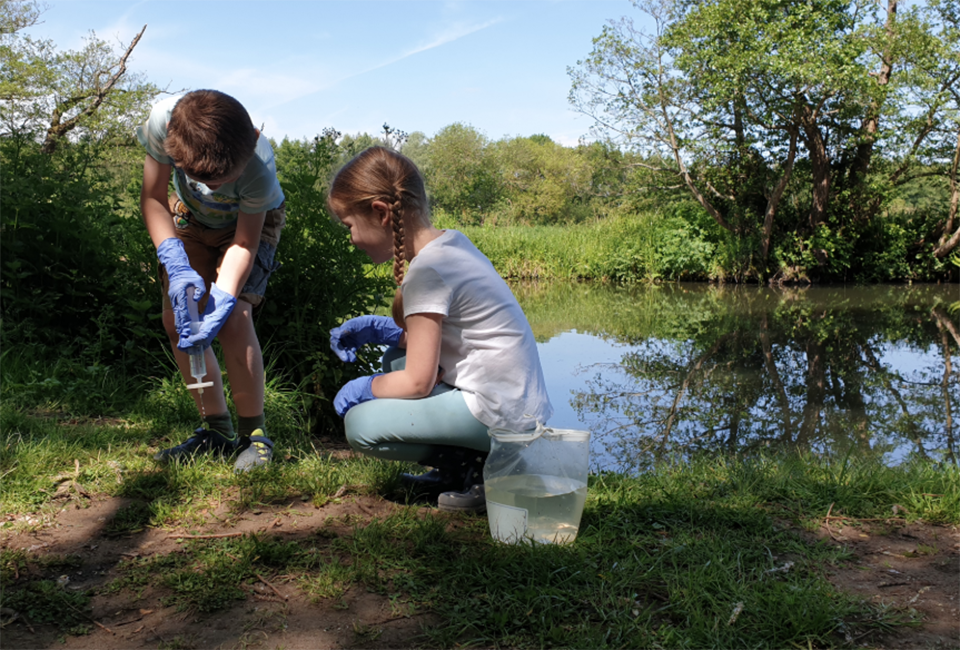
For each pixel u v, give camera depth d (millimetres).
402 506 2465
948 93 16438
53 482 2457
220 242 2752
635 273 18500
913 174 18484
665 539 2217
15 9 15953
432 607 1798
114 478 2539
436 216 21797
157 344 4328
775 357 7852
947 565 2131
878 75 17266
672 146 17516
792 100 15805
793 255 17422
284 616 1749
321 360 4262
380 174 2195
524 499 2146
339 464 2865
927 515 2514
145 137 2471
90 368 3875
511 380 2252
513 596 1820
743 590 1877
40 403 3529
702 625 1711
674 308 12672
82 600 1771
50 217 4574
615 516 2357
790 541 2244
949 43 16109
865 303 13422
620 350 8359
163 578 1883
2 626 1661
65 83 15977
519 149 43562
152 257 4379
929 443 4645
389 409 2324
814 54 15086
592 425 5117
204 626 1699
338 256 4320
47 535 2127
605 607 1803
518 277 18953
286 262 4293
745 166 17844
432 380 2225
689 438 4773
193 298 2377
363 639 1662
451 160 41750
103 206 4754
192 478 2535
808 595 1846
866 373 6996
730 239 17703
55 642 1618
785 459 3387
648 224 19172
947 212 18688
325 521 2281
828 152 17672
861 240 18438
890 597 1916
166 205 2570
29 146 5148
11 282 4426
